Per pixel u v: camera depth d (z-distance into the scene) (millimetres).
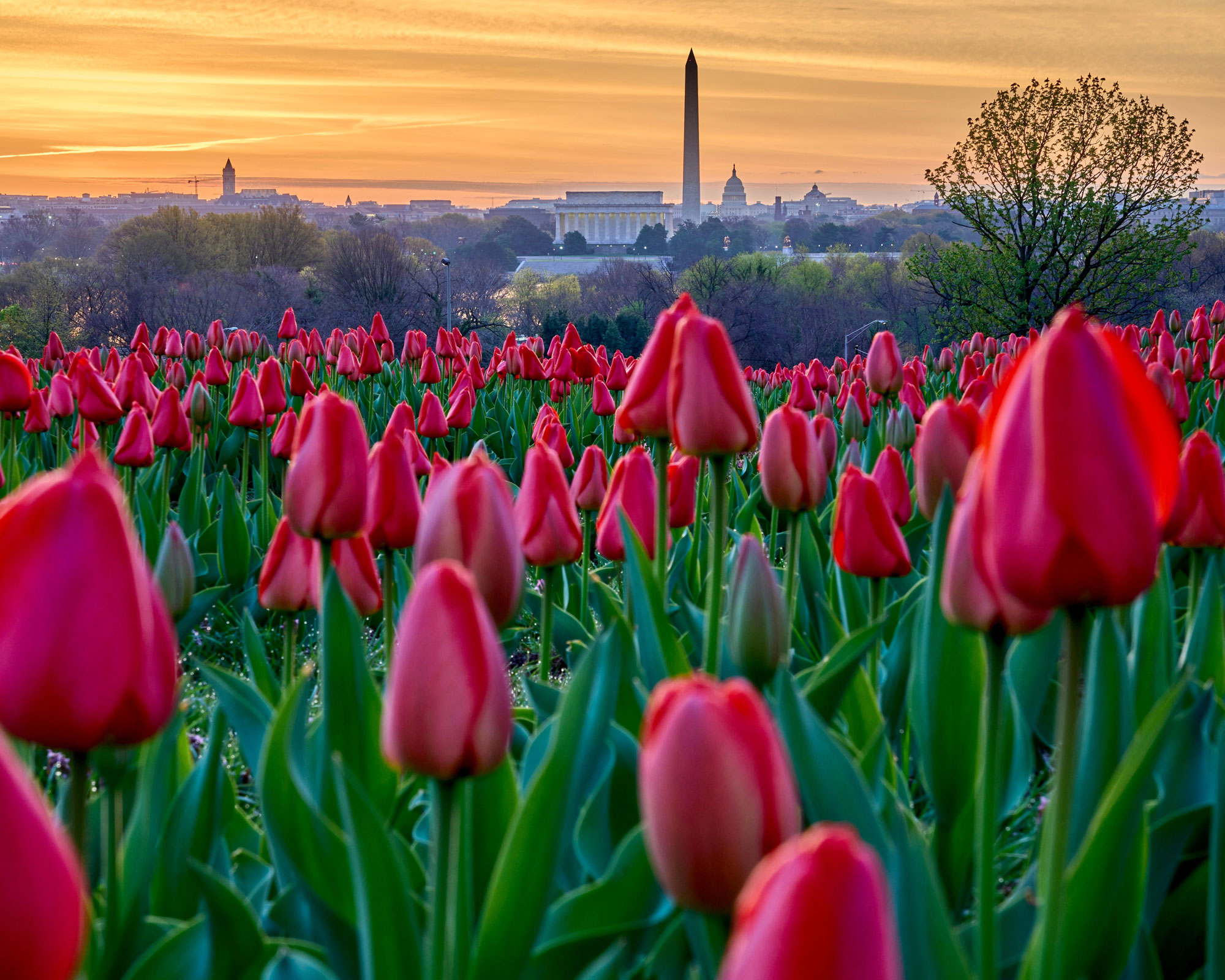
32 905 916
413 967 1700
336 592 2391
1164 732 1795
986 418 1542
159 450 8211
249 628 3090
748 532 4758
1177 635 3912
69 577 1302
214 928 1913
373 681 2439
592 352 9367
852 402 6328
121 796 2416
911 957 1506
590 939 1947
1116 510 1302
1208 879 2182
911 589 3887
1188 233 32312
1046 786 3336
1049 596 1355
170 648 1437
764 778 1185
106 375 9672
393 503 2812
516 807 2172
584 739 1992
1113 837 1789
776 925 750
